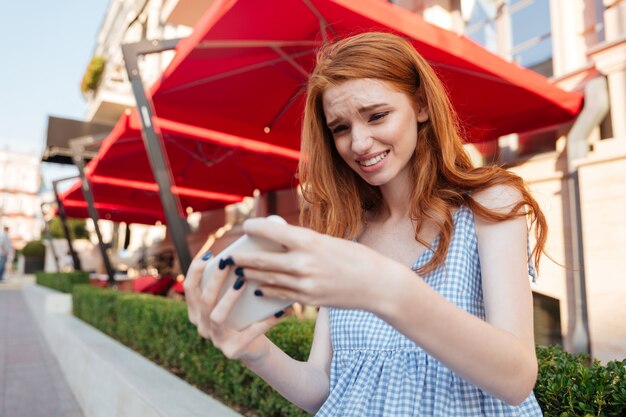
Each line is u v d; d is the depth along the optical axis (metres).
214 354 2.56
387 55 0.85
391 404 0.81
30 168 57.84
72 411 3.53
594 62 4.33
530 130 4.59
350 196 1.09
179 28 12.57
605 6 4.31
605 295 3.68
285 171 6.96
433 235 0.90
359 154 0.86
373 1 2.80
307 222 1.22
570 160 4.23
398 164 0.87
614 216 3.65
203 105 4.57
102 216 12.16
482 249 0.78
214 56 3.52
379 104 0.83
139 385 2.36
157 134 3.80
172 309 3.26
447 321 0.51
